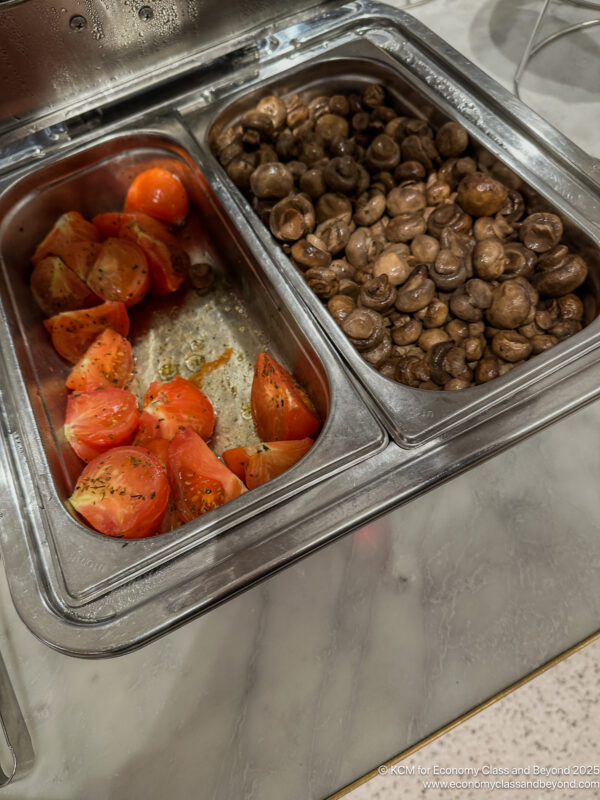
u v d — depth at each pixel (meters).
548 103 0.53
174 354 0.48
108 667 0.28
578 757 0.27
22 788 0.26
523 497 0.31
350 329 0.39
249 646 0.28
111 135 0.47
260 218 0.46
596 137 0.50
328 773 0.26
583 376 0.33
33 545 0.30
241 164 0.47
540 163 0.42
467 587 0.29
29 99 0.46
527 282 0.40
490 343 0.41
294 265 0.43
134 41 0.46
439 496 0.31
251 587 0.29
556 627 0.28
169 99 0.49
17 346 0.41
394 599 0.28
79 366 0.45
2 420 0.35
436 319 0.41
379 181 0.47
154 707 0.27
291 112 0.50
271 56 0.50
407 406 0.33
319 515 0.30
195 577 0.29
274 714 0.26
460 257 0.42
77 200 0.50
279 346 0.45
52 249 0.48
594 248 0.38
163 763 0.26
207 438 0.43
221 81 0.50
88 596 0.29
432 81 0.47
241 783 0.25
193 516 0.35
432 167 0.47
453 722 0.27
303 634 0.28
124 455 0.36
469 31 0.58
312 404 0.41
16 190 0.46
